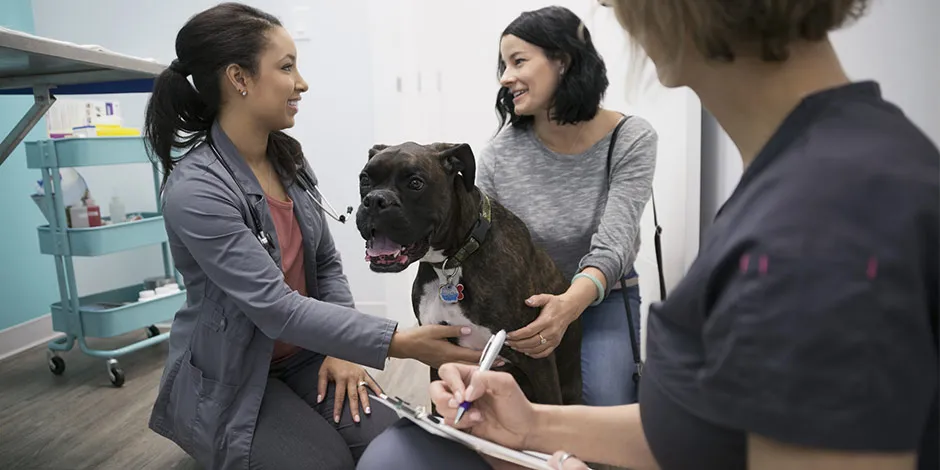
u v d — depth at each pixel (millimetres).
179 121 1375
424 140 2611
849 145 468
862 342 403
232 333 1285
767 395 438
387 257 1079
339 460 1286
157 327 2873
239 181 1325
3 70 1868
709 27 523
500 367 1361
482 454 827
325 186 2992
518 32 1508
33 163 2293
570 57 1488
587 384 1519
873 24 1370
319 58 2891
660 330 623
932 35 1196
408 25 2535
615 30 2189
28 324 2783
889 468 414
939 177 442
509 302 1219
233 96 1336
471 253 1193
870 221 425
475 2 2506
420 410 875
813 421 418
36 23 3014
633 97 661
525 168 1644
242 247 1237
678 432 598
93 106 2645
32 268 2846
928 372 421
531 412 824
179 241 1319
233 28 1295
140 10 2953
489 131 2582
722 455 576
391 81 2576
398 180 1087
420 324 1353
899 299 405
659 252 1796
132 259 3148
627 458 806
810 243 430
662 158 2250
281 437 1278
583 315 1682
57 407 2119
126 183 3090
